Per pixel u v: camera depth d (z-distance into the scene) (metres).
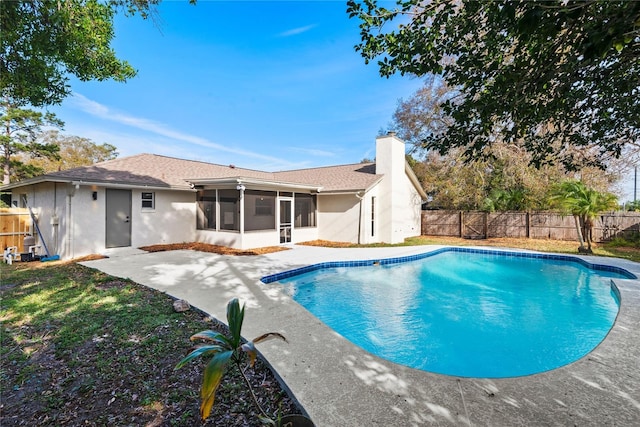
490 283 9.09
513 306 7.12
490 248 13.33
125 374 3.27
